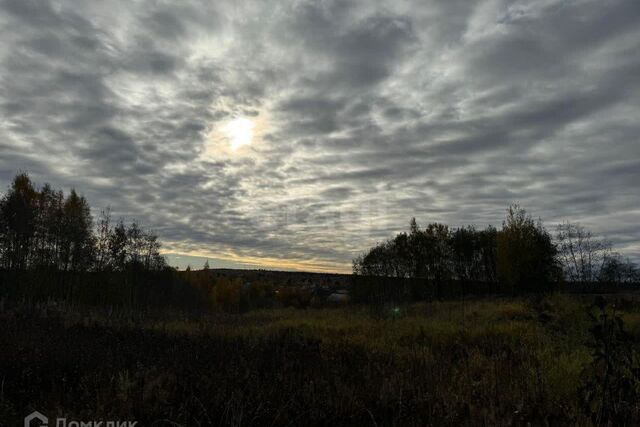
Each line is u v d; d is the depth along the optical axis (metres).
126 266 42.50
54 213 40.12
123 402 4.97
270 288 83.19
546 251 42.44
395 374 6.83
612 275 50.78
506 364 7.72
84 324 14.05
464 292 58.25
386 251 49.03
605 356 5.24
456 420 4.98
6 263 36.41
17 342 8.26
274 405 5.23
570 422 4.75
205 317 23.41
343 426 4.95
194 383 5.82
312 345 10.30
